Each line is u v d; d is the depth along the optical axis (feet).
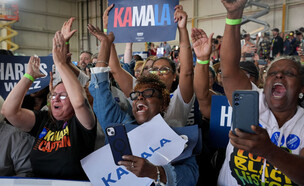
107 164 4.47
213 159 5.47
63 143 4.91
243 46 10.36
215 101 5.59
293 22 38.19
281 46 26.08
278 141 3.98
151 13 6.13
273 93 4.04
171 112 6.03
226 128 5.49
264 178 3.94
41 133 5.24
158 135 4.50
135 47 48.70
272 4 39.47
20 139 5.44
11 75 7.16
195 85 5.80
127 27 6.30
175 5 5.98
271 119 4.14
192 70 6.00
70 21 5.53
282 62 4.05
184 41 5.89
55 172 4.87
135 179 4.25
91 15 59.67
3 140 5.36
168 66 6.97
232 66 4.12
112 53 6.94
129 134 4.59
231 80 4.27
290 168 2.94
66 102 5.13
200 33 5.63
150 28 6.13
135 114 4.94
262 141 2.81
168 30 5.99
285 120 4.09
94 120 4.91
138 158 3.52
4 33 48.03
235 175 4.28
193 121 6.70
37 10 54.95
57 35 4.82
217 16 44.57
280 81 3.93
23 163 5.40
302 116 4.00
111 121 5.22
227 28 3.90
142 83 4.99
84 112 4.68
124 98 6.75
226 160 4.55
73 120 5.01
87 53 14.48
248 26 41.60
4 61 7.09
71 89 4.68
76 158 4.84
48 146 5.02
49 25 57.21
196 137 4.53
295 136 3.91
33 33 54.90
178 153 4.18
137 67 9.98
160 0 6.05
